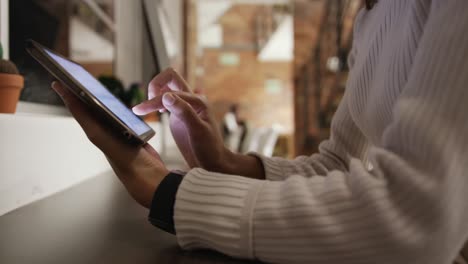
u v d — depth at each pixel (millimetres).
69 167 965
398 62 504
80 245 497
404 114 373
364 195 365
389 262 358
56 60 489
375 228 355
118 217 662
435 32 384
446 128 347
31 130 751
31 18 1336
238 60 10898
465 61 354
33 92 1339
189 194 449
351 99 713
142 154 498
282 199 411
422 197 341
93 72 2131
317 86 5773
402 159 366
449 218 341
